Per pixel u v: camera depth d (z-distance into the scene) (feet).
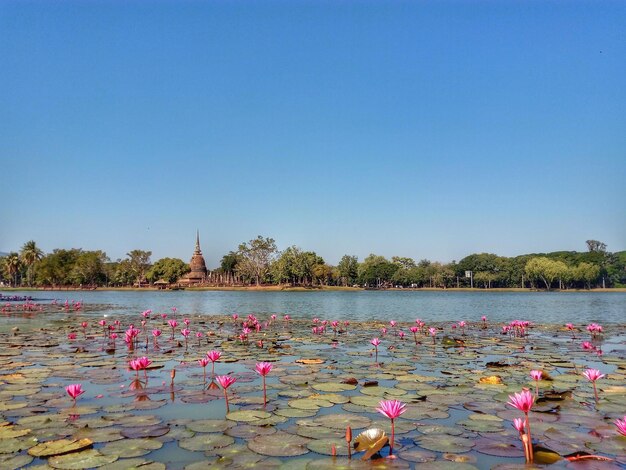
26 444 20.17
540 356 44.70
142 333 66.49
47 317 100.94
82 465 17.99
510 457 18.78
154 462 18.22
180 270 452.35
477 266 453.58
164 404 26.76
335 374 35.58
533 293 359.87
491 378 32.91
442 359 42.96
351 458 18.80
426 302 197.06
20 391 29.86
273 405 26.53
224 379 25.50
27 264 433.89
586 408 25.81
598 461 18.21
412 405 26.55
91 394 29.22
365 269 459.73
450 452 19.35
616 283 451.94
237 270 452.76
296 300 216.95
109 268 451.53
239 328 75.25
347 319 101.19
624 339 60.59
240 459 18.65
